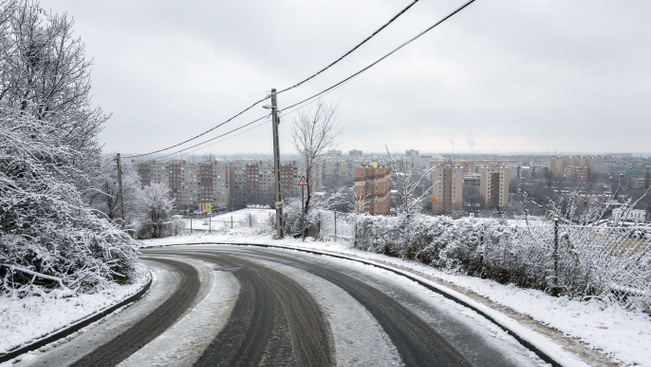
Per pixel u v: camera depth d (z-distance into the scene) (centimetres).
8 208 709
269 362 473
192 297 804
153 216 3697
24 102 1170
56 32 1275
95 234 850
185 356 493
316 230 1981
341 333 573
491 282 832
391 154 1464
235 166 10456
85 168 1462
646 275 616
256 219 4253
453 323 611
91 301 706
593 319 569
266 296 795
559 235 712
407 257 1166
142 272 1033
